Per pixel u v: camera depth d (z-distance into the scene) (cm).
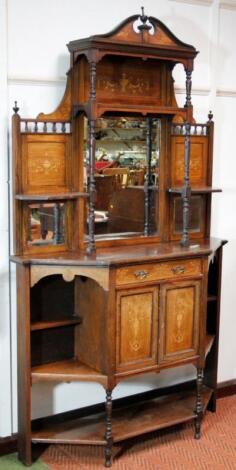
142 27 297
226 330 390
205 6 352
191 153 347
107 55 301
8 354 311
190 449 321
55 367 311
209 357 365
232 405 378
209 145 354
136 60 318
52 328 320
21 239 299
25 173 295
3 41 290
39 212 302
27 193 296
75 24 311
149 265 300
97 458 311
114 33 289
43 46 303
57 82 308
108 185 321
